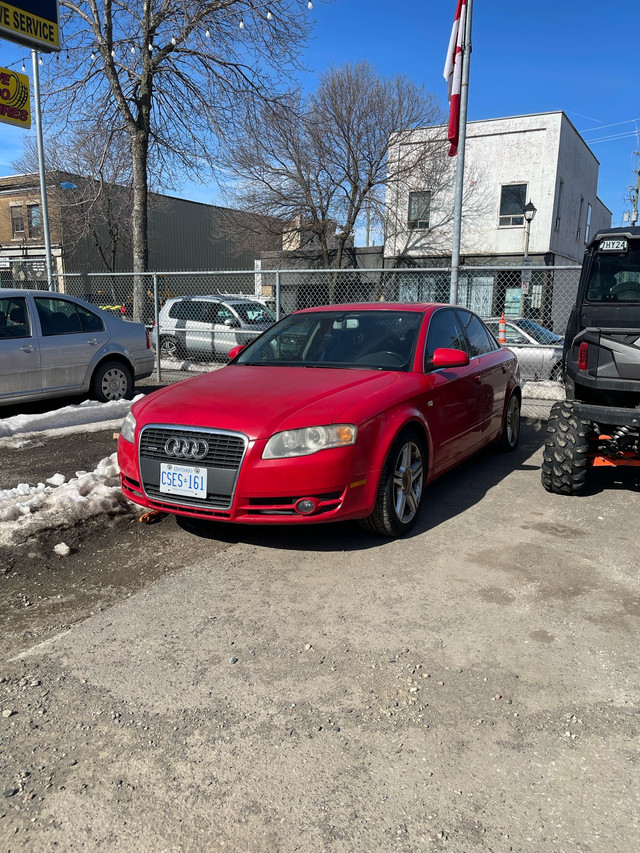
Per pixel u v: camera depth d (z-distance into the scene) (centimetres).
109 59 1547
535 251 2450
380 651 296
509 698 262
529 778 219
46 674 280
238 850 192
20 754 232
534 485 562
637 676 276
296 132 2020
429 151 2517
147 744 237
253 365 508
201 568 386
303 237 2866
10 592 356
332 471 369
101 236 3397
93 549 414
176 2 1534
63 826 201
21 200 3297
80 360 848
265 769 224
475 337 607
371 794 213
